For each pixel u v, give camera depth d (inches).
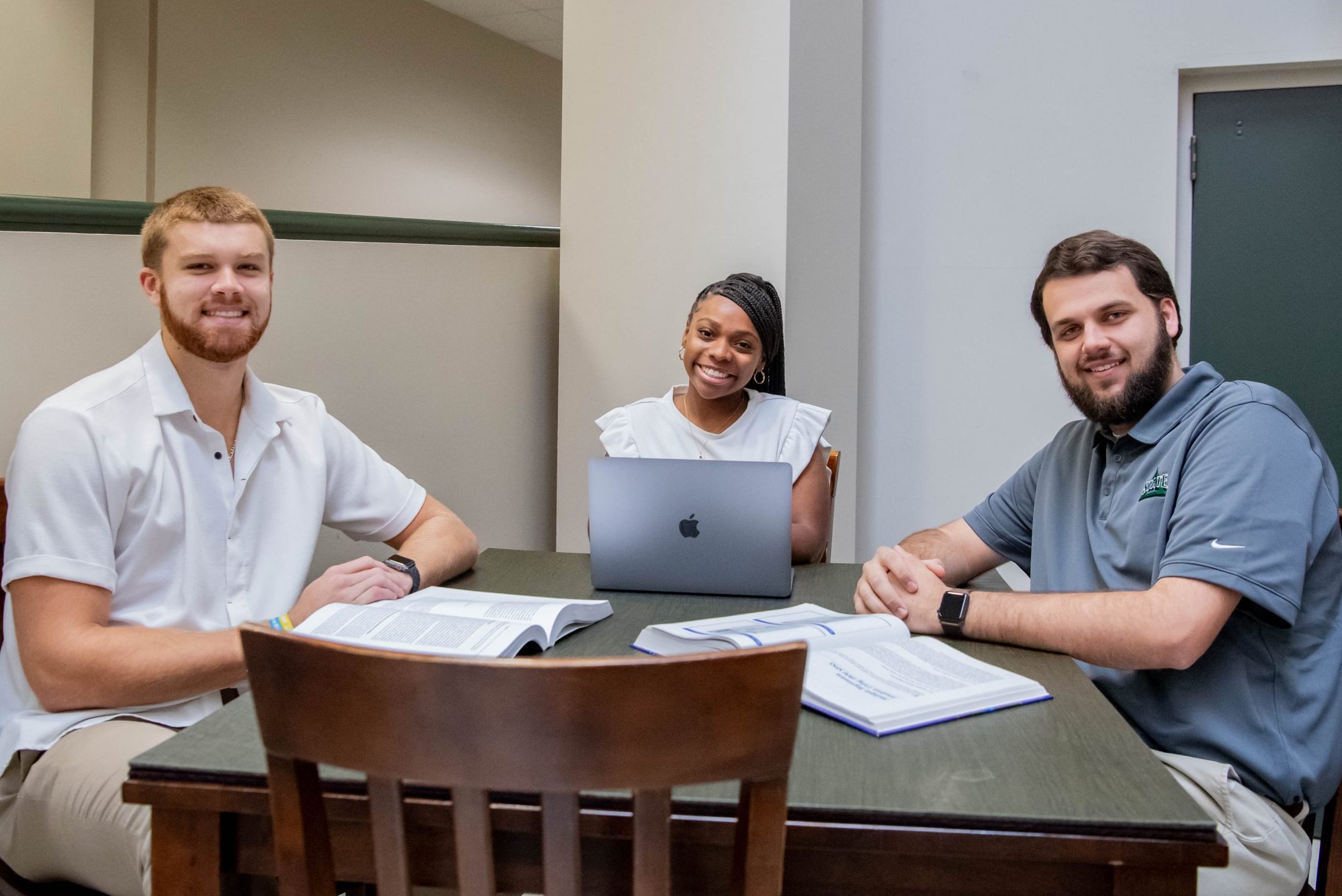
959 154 136.7
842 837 36.0
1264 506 54.8
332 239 96.3
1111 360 61.7
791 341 118.0
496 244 118.6
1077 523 66.5
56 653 57.6
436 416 111.0
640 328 123.2
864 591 61.9
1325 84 130.4
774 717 31.1
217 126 232.8
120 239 79.3
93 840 54.3
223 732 43.1
